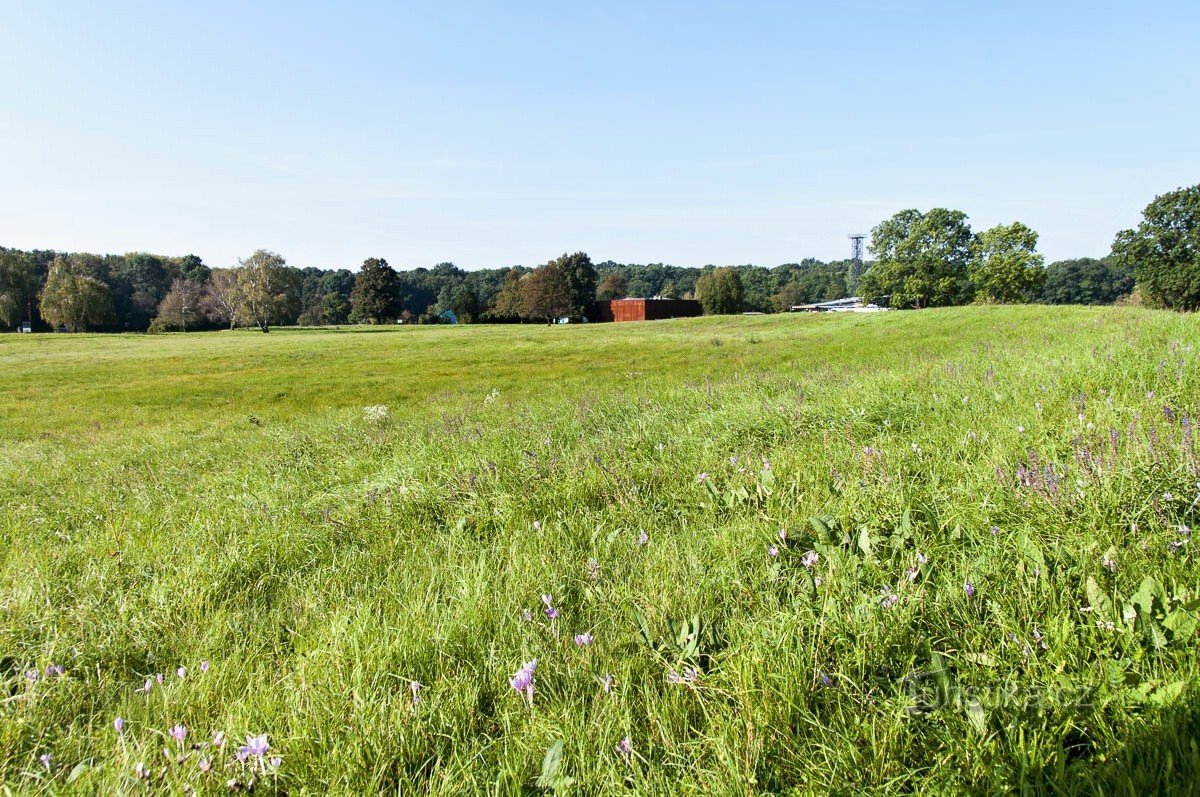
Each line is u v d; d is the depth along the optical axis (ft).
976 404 19.58
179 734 7.11
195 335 278.67
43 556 15.98
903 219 271.49
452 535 14.98
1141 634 7.17
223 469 30.53
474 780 6.64
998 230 258.57
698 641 9.01
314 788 6.77
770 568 10.51
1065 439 13.85
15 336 263.90
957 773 5.87
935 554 10.21
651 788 6.34
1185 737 5.64
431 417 43.47
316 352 156.25
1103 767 5.63
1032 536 10.02
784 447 18.99
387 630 9.79
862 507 12.45
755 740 6.65
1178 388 16.69
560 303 371.35
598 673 8.54
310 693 8.22
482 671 8.88
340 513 17.98
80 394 88.07
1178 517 9.65
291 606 12.14
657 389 46.32
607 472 17.76
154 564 14.78
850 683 7.33
